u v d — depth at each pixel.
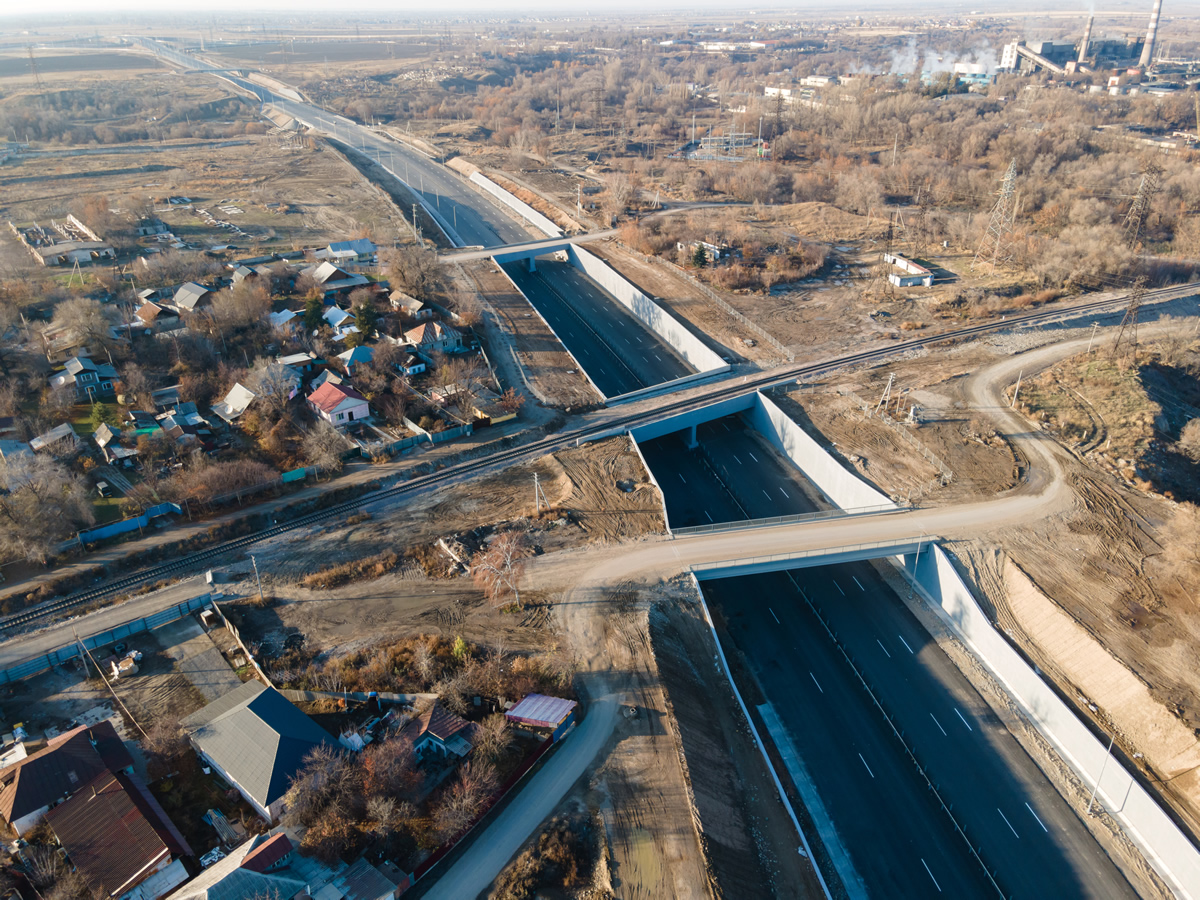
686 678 79.56
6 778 62.56
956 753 79.75
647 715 73.38
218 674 77.69
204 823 62.41
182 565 92.00
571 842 61.81
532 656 79.50
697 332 152.25
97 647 80.94
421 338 137.75
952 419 120.62
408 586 89.31
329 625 83.50
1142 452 110.69
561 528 98.81
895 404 125.31
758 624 95.12
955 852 71.00
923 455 112.75
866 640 92.69
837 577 102.19
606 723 72.50
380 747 65.81
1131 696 77.69
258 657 79.00
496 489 106.31
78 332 127.69
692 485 118.06
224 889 52.69
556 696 74.06
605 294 182.25
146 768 67.12
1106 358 133.12
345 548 95.06
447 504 103.19
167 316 142.88
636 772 68.00
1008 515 100.19
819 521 100.69
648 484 107.62
